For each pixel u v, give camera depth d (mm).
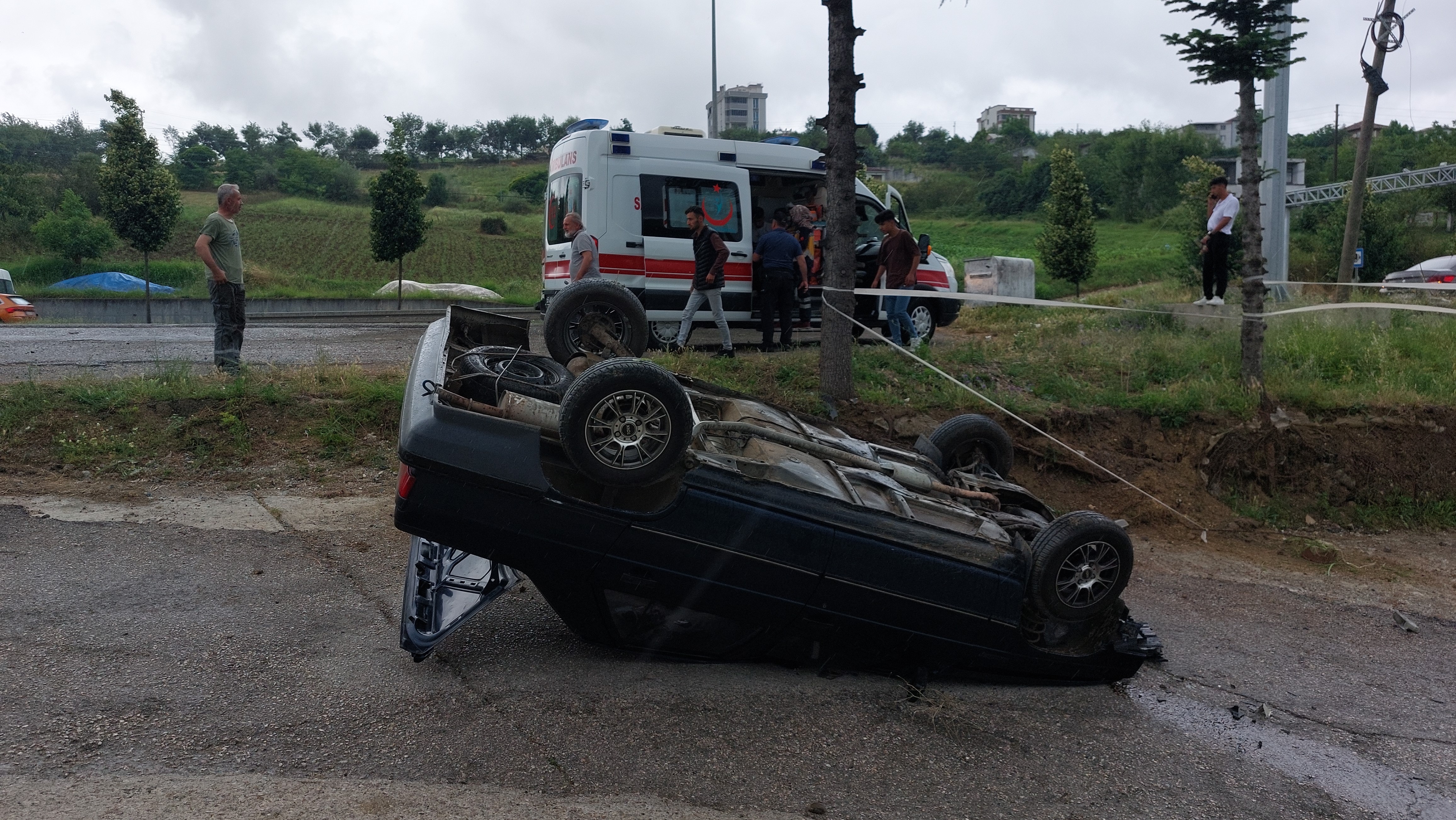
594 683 4527
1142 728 4707
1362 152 20328
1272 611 6703
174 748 3672
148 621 4816
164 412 7832
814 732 4270
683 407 4043
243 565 5730
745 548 4273
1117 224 79562
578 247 10320
